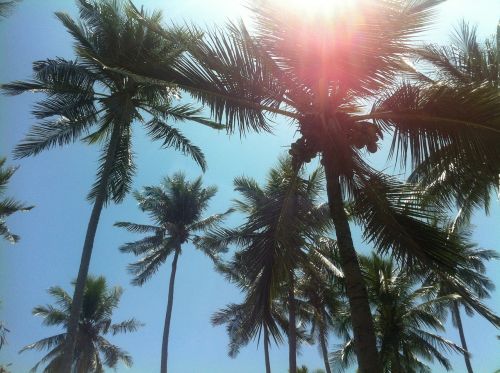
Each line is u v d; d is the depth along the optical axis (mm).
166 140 19625
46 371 34938
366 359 6582
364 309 6922
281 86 7953
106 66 7598
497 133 7090
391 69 7461
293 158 8227
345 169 7863
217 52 7773
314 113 8016
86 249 16828
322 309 26609
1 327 19031
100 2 16891
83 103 18422
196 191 35094
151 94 18250
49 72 17172
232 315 26781
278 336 8586
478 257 36500
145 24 8164
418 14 7230
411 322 24609
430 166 7863
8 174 21500
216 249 31188
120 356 39312
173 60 7758
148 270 33719
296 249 8828
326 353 30391
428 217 7902
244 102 8047
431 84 7898
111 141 18391
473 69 14523
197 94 7918
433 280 8391
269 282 8633
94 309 38688
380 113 7941
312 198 10164
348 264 7254
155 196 34531
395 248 7867
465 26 15656
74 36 16906
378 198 8031
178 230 33531
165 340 30156
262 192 20453
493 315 6941
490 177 7562
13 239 21375
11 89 17625
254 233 8914
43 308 37406
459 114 7297
